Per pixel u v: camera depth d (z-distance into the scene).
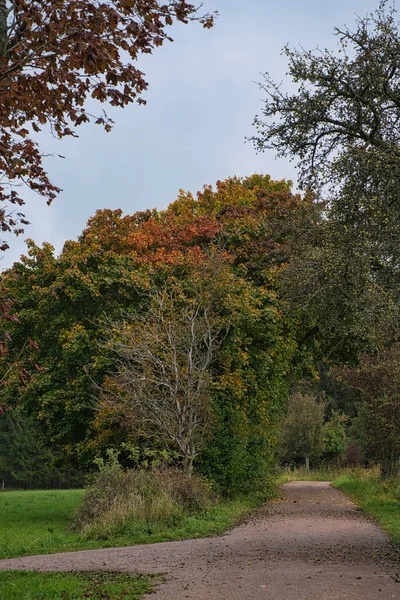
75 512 16.98
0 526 18.88
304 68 12.12
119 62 7.44
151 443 19.00
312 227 12.83
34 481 66.56
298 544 11.58
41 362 22.05
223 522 15.42
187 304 20.75
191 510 16.50
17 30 7.14
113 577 8.26
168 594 7.00
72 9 6.84
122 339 19.61
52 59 7.20
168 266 22.22
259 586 7.39
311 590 7.10
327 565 8.97
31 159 8.33
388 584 7.43
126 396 18.48
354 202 11.03
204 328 19.72
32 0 6.88
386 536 12.66
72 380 21.53
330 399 60.06
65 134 8.27
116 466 16.67
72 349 20.66
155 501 15.35
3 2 7.35
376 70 11.56
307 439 51.66
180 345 19.23
